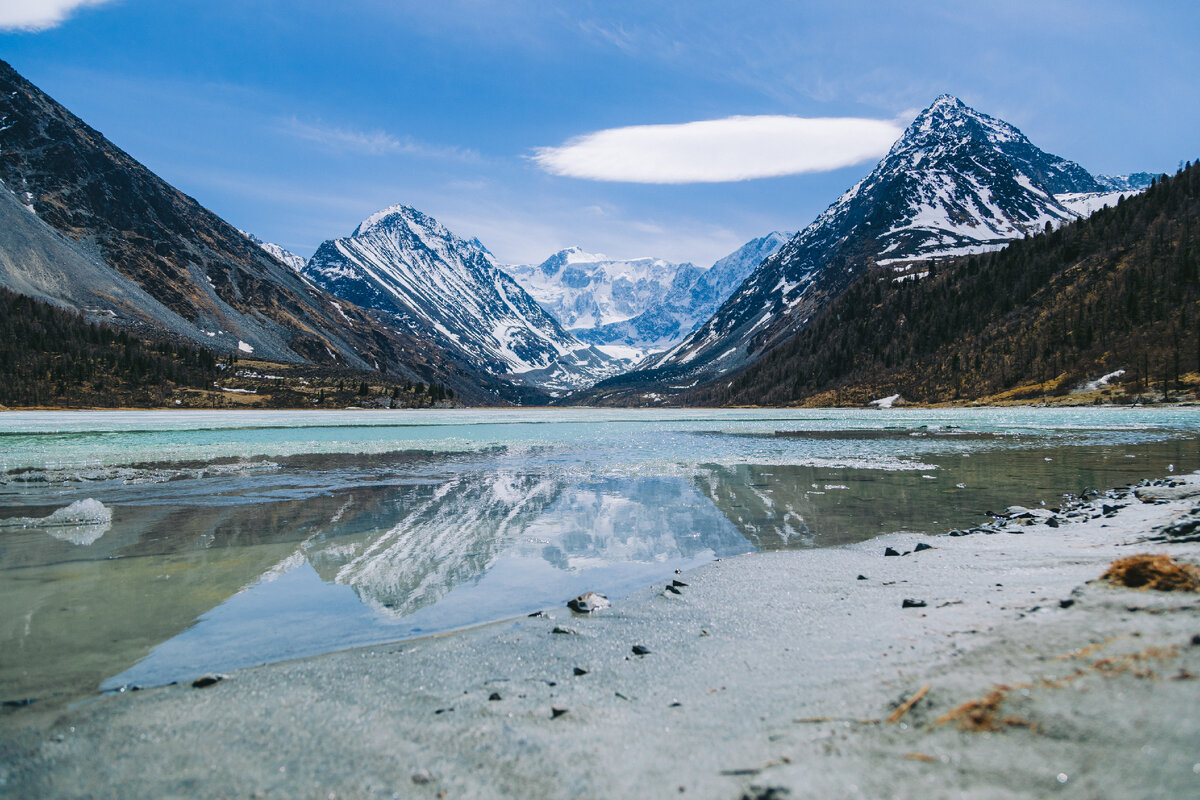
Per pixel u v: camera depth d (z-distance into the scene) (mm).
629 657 8648
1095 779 4461
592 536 18141
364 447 52062
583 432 73938
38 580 13523
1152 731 4867
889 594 10758
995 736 5176
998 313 180125
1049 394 128500
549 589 12938
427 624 10734
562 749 5973
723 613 10477
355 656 9055
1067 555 12195
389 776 5637
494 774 5574
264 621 10914
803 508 22062
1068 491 24750
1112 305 137875
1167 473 29109
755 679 7367
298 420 108062
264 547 16797
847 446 48438
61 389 161375
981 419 88000
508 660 8727
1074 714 5258
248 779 5672
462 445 54000
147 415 125250
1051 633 7023
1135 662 5898
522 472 33938
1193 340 113625
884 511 21219
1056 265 180375
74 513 21531
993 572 11469
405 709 7156
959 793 4516
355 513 21953
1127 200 186625
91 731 6750
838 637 8625
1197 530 11797
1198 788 4152
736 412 162500
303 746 6309
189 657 9195
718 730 6102
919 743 5270
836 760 5188
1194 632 6270
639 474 32531
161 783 5637
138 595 12469
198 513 21828
